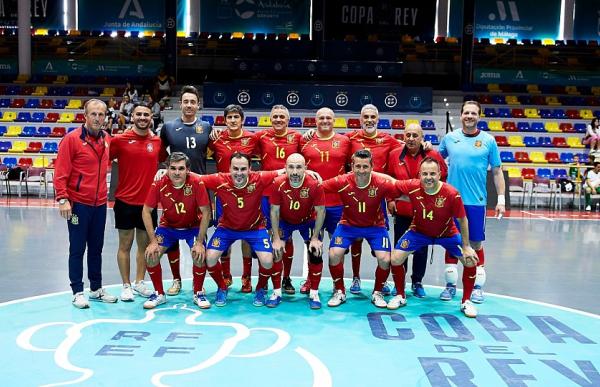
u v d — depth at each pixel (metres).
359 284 5.97
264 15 21.38
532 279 6.63
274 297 5.37
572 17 21.39
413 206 5.19
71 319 4.80
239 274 6.72
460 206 5.04
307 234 5.61
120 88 19.38
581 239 9.63
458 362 3.96
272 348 4.19
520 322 4.93
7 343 4.20
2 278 6.23
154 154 5.41
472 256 5.05
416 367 3.86
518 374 3.76
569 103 19.06
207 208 5.23
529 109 18.56
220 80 21.22
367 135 5.91
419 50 21.47
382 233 5.43
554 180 14.55
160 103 17.73
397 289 5.42
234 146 5.86
